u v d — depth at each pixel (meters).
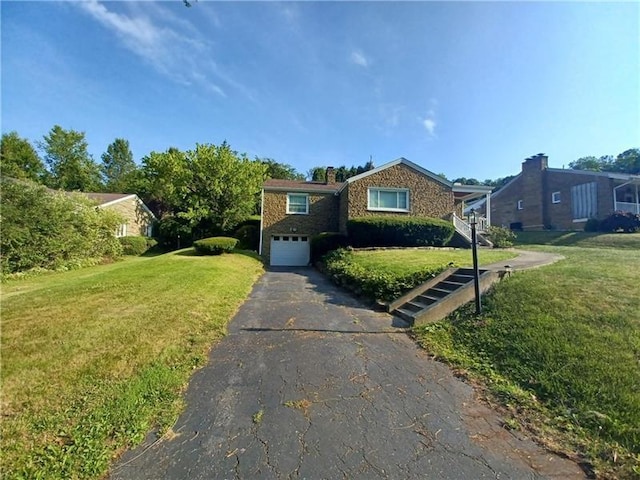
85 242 13.65
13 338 4.42
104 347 4.20
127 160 46.69
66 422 2.74
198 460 2.34
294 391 3.38
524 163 23.44
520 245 16.00
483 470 2.21
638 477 2.09
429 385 3.51
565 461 2.28
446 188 16.64
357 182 16.09
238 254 16.06
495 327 4.62
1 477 2.15
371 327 5.52
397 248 13.93
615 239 14.59
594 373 3.18
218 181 21.56
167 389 3.37
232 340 4.90
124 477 2.17
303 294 8.50
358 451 2.43
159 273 9.42
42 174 36.16
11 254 10.33
